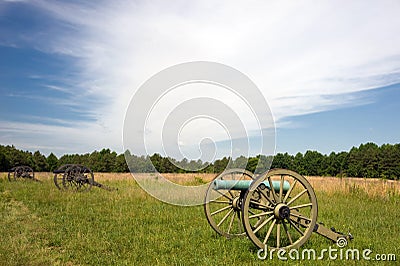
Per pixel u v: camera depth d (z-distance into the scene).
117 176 29.19
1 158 57.31
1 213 11.38
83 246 7.36
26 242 7.69
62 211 11.68
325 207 12.02
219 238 7.76
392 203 13.58
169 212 11.16
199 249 6.98
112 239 7.88
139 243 7.47
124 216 10.62
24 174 26.20
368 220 9.84
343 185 16.77
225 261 6.19
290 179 19.94
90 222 9.77
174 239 7.77
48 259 6.47
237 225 9.17
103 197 15.20
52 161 71.38
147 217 10.34
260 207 6.88
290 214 6.81
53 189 18.73
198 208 11.59
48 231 8.76
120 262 6.27
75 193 16.73
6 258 6.43
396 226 9.21
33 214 11.15
